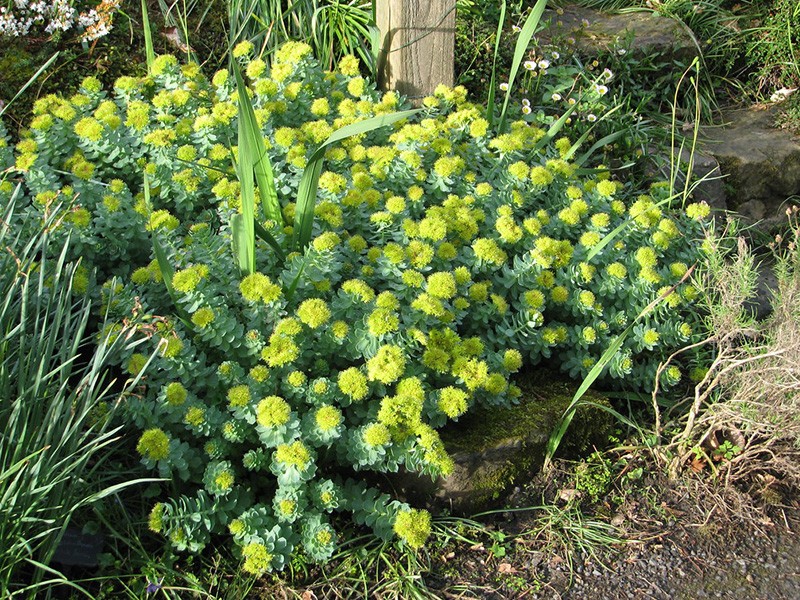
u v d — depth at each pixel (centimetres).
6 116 386
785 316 313
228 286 297
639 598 273
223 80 373
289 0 468
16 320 271
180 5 457
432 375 303
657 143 495
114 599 245
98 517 257
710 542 298
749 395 305
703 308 363
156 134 328
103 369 297
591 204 369
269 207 308
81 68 412
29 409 234
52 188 316
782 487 326
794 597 278
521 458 305
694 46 561
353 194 319
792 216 494
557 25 556
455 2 414
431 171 359
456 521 289
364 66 462
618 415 327
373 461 262
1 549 225
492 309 316
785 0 584
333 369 296
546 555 286
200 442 281
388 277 301
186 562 258
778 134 526
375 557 272
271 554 247
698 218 370
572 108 400
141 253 325
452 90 399
